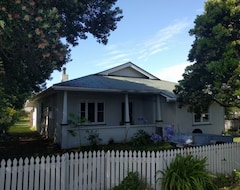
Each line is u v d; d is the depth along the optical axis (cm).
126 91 1510
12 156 1099
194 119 1702
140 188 643
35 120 2759
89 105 1611
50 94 1697
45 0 767
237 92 759
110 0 1312
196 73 925
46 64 816
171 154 696
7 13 619
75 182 641
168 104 1667
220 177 766
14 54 754
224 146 830
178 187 586
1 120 584
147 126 1614
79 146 1352
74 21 1176
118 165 680
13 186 568
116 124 1703
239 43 805
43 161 604
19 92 995
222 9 846
